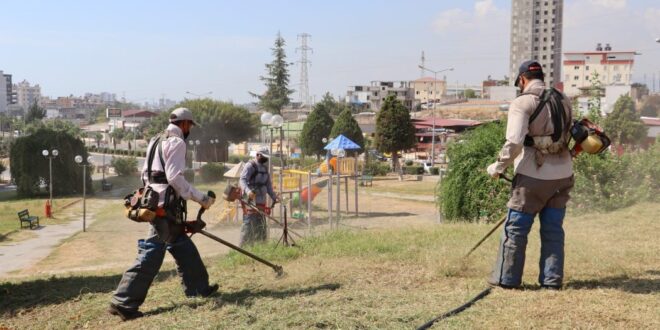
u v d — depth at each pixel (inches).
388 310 174.6
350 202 1364.4
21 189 2027.6
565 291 183.6
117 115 6579.7
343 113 2393.0
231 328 170.9
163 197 192.1
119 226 1230.9
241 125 3442.4
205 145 3356.3
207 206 201.5
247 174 370.6
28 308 221.0
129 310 192.9
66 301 227.6
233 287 223.9
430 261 238.5
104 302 217.9
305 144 2603.3
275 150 3307.1
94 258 799.1
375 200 1411.2
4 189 2564.0
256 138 3951.8
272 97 3710.6
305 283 221.6
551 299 175.0
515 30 5689.0
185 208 202.1
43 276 365.4
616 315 157.2
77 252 877.2
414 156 3004.4
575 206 454.0
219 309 191.9
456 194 551.8
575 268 216.4
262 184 374.6
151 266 195.5
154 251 196.2
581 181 456.8
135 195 193.8
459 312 169.5
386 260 255.9
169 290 226.4
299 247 310.5
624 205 442.0
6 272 698.2
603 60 4849.9
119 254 834.2
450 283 208.2
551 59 5575.8
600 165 455.5
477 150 545.6
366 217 1054.4
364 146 2409.0
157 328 177.5
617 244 260.5
